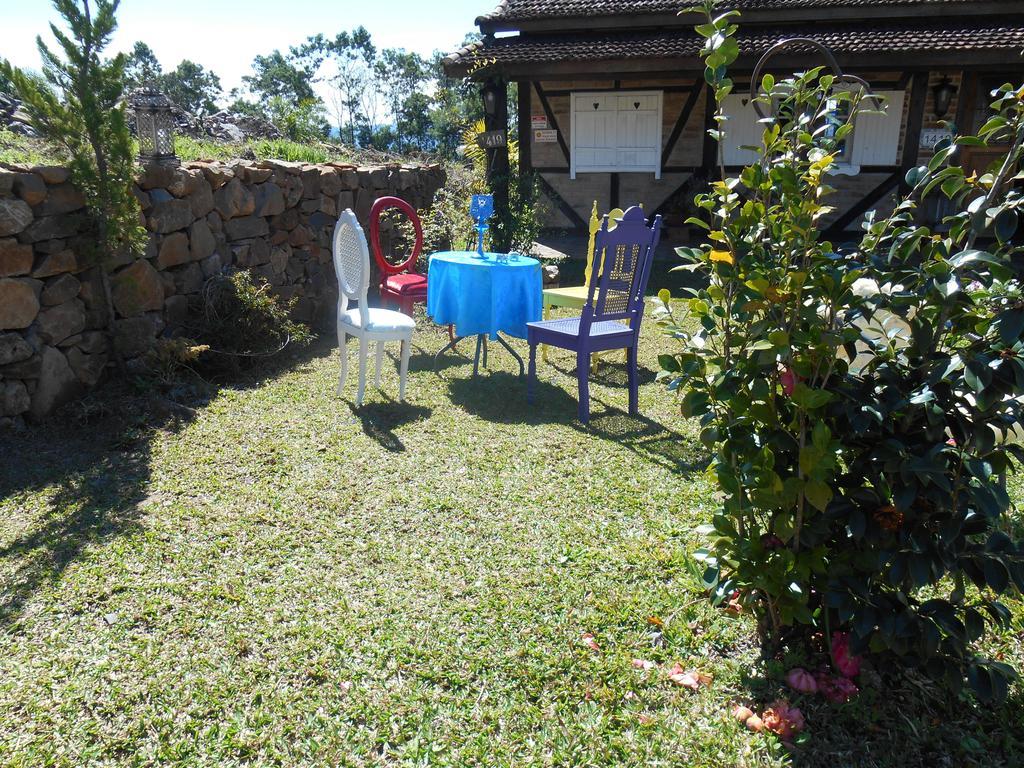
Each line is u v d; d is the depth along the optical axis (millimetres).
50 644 2504
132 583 2852
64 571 2920
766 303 2051
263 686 2322
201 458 3971
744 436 2203
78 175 4305
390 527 3326
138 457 3967
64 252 4328
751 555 2256
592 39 11242
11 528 3244
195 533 3230
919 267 2008
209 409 4668
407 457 4078
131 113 5168
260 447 4137
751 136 12133
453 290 5406
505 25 11445
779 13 11016
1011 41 9469
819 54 9820
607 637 2576
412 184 8977
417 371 5680
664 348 6426
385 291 6430
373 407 4848
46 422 4246
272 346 5621
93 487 3625
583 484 3791
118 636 2549
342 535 3248
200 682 2330
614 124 12602
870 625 2061
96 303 4609
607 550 3143
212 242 5516
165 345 4812
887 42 9812
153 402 4551
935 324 2031
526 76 10281
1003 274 1847
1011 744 2109
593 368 5910
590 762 2061
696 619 2666
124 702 2240
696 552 2482
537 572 2977
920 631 2057
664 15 11117
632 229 4547
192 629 2590
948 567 2012
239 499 3543
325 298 7070
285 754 2072
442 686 2342
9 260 3986
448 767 2041
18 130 6824
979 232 1965
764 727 2166
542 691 2328
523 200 10258
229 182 5672
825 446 1998
